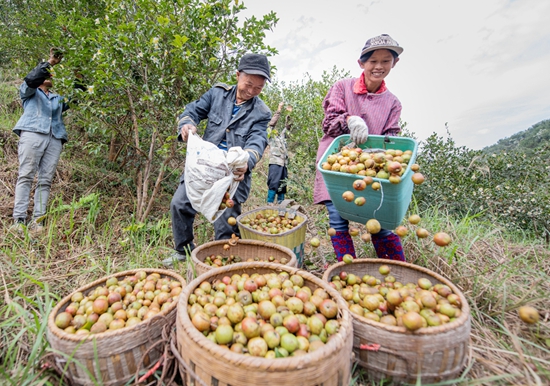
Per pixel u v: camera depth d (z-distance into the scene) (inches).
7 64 296.4
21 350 74.6
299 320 65.6
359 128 91.7
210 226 163.9
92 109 141.3
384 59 96.9
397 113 107.7
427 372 62.6
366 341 65.9
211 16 141.6
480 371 70.9
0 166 178.9
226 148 122.6
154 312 72.6
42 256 123.6
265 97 164.7
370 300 74.4
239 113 120.3
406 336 61.9
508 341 80.7
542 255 131.0
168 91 145.0
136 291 84.2
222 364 51.3
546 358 73.9
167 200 197.0
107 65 130.0
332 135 110.3
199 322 61.5
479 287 99.7
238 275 83.5
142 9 138.5
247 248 114.2
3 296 94.6
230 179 93.3
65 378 65.1
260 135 121.3
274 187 238.1
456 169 229.3
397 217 84.4
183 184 120.0
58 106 156.0
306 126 281.7
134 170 192.7
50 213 145.6
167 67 141.4
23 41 200.2
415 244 126.6
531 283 104.0
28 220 155.3
